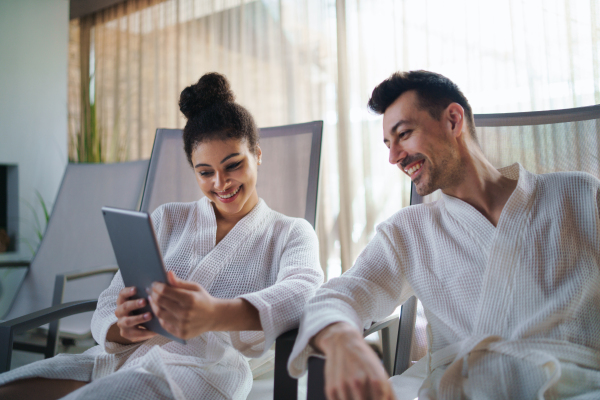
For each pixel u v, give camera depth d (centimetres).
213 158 106
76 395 78
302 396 138
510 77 224
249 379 101
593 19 205
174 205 120
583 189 90
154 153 166
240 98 304
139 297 85
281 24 285
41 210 329
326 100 271
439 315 91
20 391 88
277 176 152
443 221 97
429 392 85
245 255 109
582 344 80
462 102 96
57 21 342
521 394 77
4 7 313
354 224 261
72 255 206
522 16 221
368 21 257
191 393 85
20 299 199
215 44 316
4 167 322
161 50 338
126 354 97
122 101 359
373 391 60
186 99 113
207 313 78
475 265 90
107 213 82
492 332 84
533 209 90
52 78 338
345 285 92
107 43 367
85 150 353
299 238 111
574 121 119
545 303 83
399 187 249
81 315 179
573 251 86
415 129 94
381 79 253
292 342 82
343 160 260
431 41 240
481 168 96
